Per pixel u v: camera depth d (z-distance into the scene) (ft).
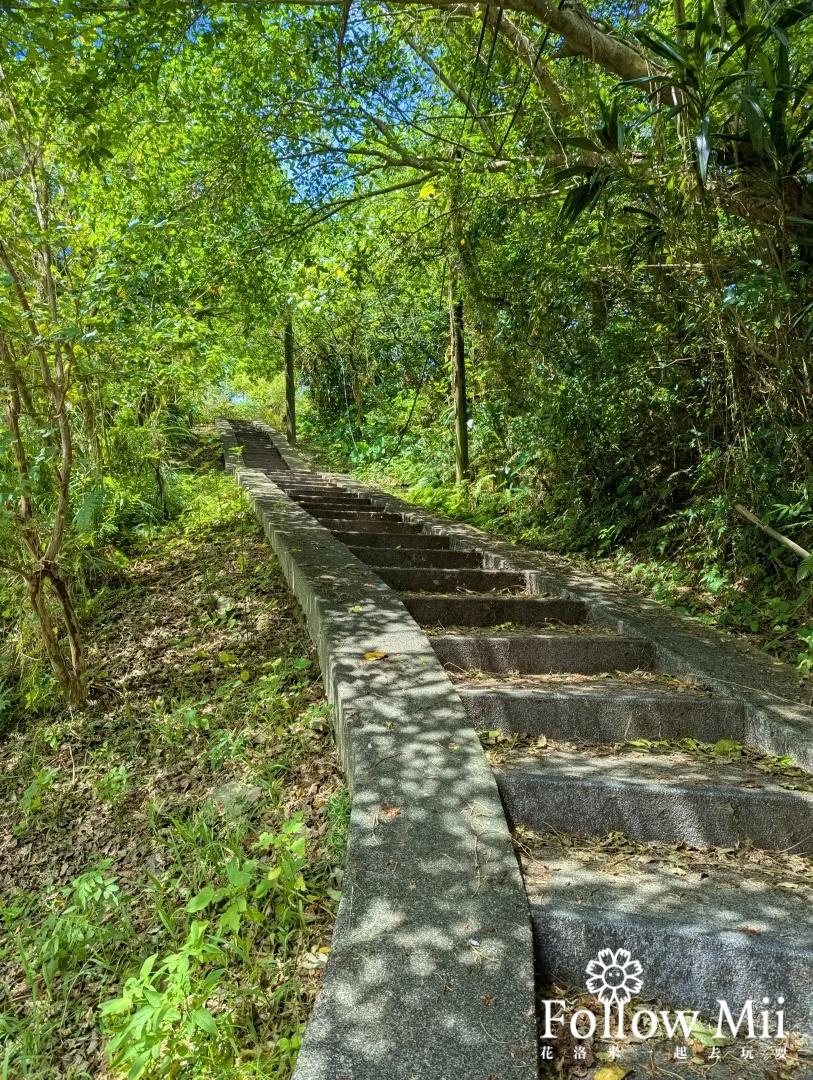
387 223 22.54
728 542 12.94
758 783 7.13
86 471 16.31
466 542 17.70
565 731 8.52
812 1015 4.95
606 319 16.29
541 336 18.65
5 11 9.29
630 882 5.98
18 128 9.94
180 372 17.99
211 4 10.96
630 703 8.55
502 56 17.11
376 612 10.71
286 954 5.71
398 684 8.34
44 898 7.54
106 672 12.02
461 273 22.00
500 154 17.40
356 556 14.87
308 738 8.60
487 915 5.07
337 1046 4.04
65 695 11.11
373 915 5.02
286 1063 4.59
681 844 6.74
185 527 20.07
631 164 10.66
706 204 9.91
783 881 6.10
